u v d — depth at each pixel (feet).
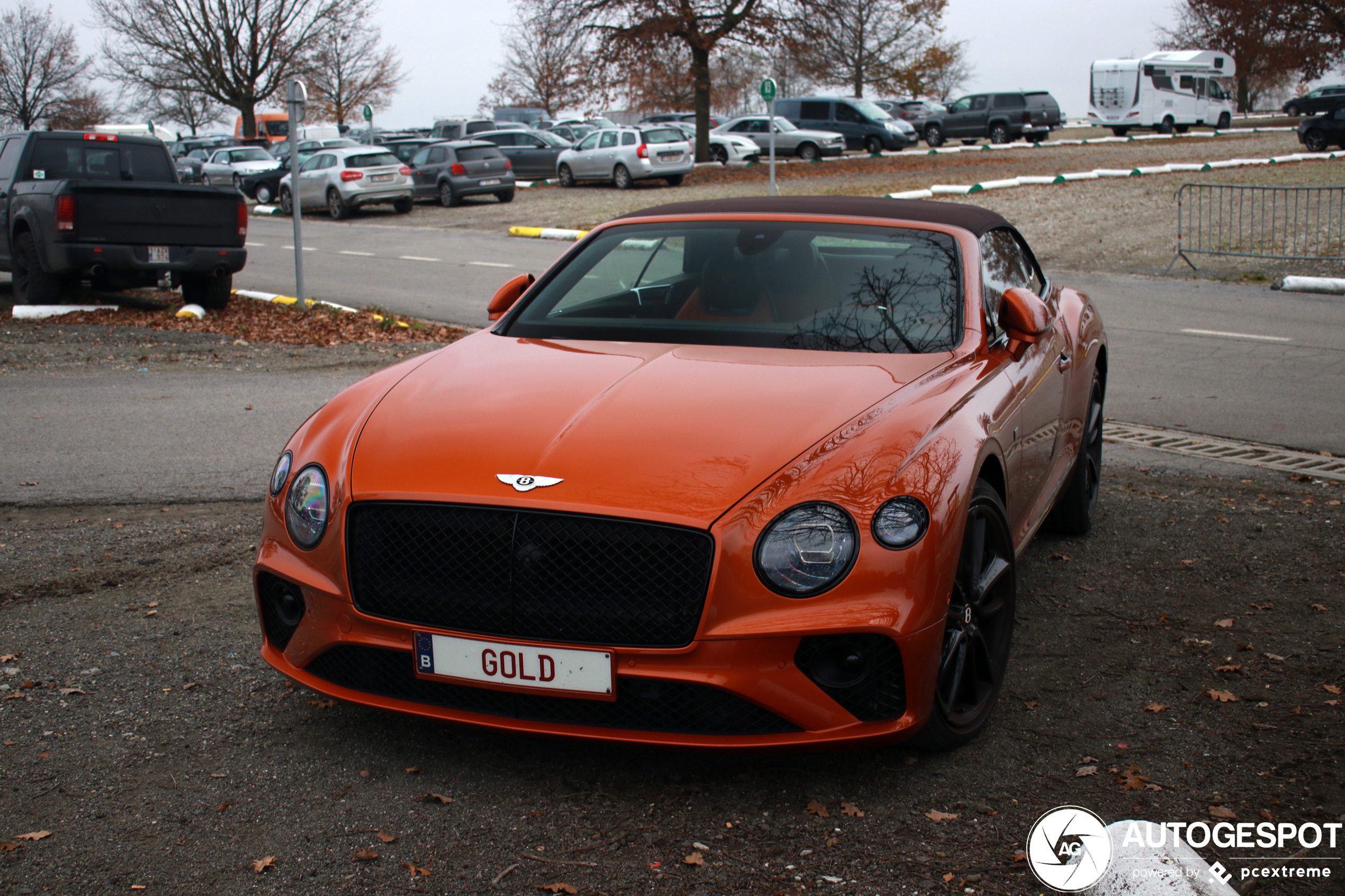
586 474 9.06
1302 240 56.59
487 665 9.02
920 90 202.90
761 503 8.80
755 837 8.65
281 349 33.88
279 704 10.96
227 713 10.75
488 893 7.95
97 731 10.34
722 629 8.63
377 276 53.78
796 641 8.69
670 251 13.47
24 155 41.60
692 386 10.41
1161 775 9.57
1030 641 12.63
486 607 9.00
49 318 38.50
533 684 8.95
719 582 8.62
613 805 9.14
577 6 114.32
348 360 31.96
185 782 9.45
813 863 8.30
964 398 10.50
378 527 9.36
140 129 143.64
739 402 10.02
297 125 41.98
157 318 39.24
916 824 8.82
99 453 20.66
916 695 9.00
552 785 9.45
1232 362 31.19
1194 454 21.59
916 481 9.11
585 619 8.83
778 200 14.66
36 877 8.07
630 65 115.44
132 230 38.58
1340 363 30.81
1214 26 179.83
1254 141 134.21
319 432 10.51
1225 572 14.87
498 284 50.62
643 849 8.49
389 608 9.32
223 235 40.45
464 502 9.01
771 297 12.39
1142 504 18.20
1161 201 72.13
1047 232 61.41
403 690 9.57
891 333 11.78
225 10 165.27
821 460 9.15
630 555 8.76
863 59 173.47
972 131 142.31
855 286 12.49
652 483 8.94
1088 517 16.40
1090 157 112.16
